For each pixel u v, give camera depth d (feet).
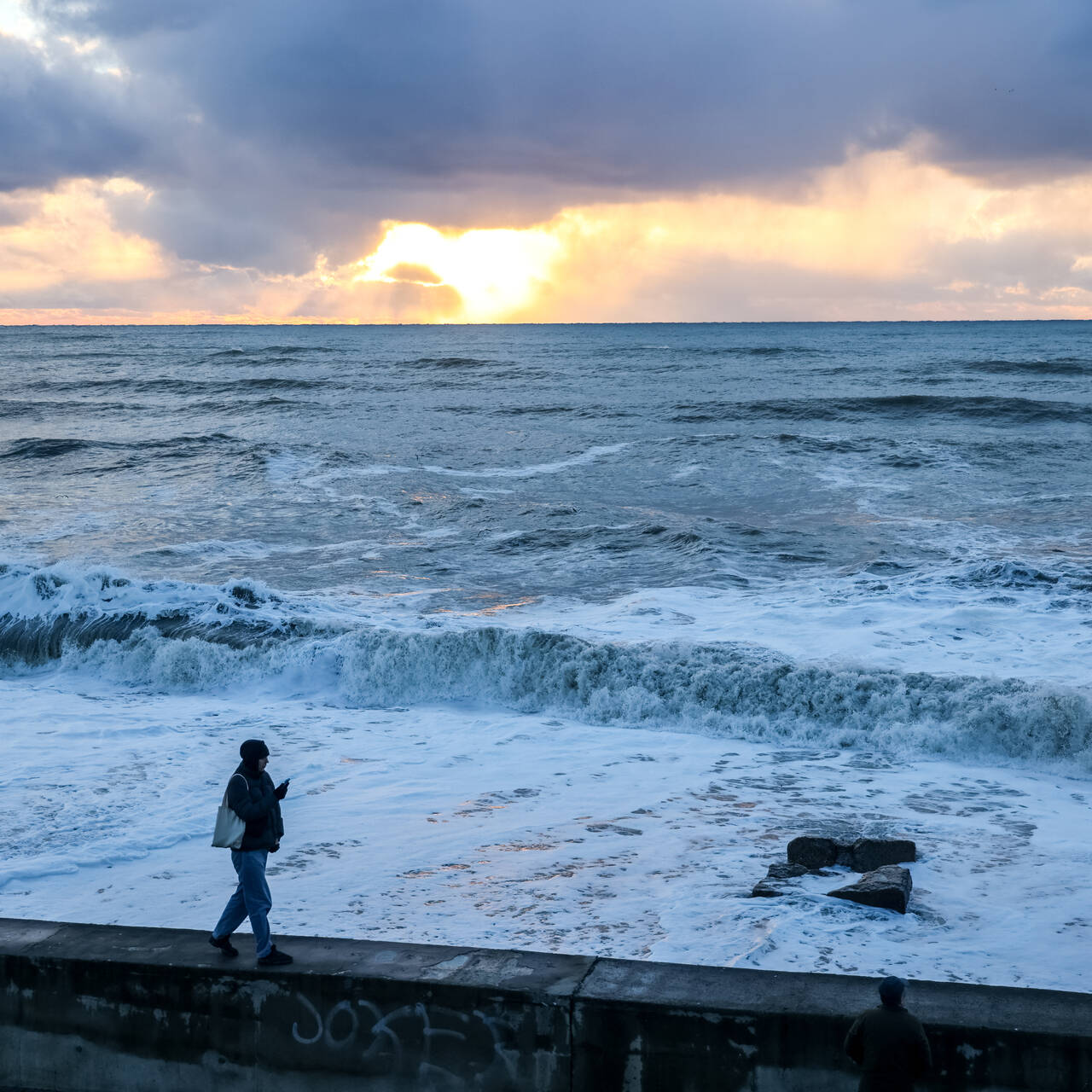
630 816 30.91
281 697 44.98
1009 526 73.31
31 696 45.06
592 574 63.36
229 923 17.70
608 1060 15.96
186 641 47.85
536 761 36.42
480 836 29.17
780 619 51.37
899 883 23.73
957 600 54.08
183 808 31.17
